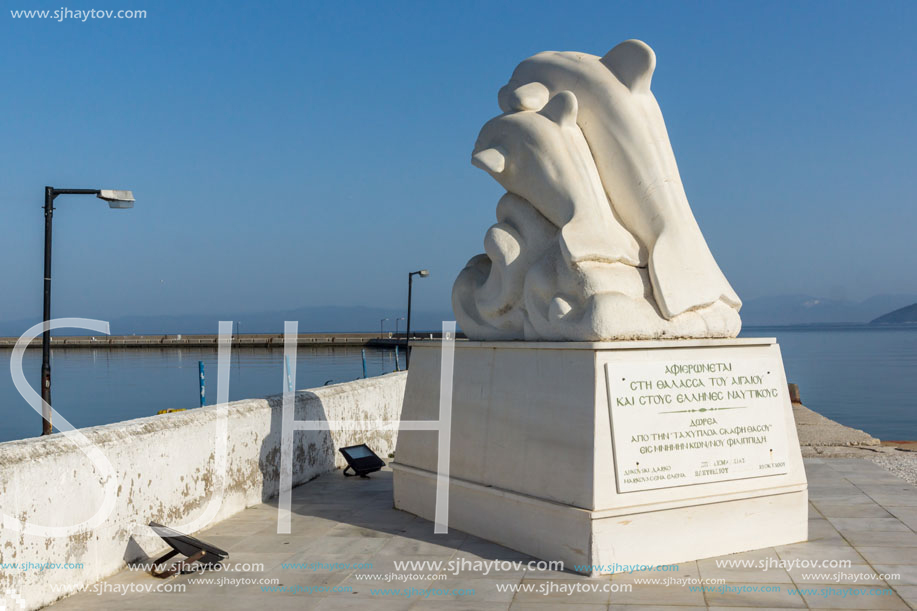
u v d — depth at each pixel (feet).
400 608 15.42
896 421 61.57
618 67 20.57
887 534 19.42
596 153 20.33
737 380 18.63
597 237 18.74
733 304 19.97
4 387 103.45
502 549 19.10
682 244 19.19
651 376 17.56
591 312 17.65
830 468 27.71
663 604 15.20
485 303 21.16
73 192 35.94
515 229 20.68
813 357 189.67
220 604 15.74
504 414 19.63
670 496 17.46
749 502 18.42
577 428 17.37
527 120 20.33
